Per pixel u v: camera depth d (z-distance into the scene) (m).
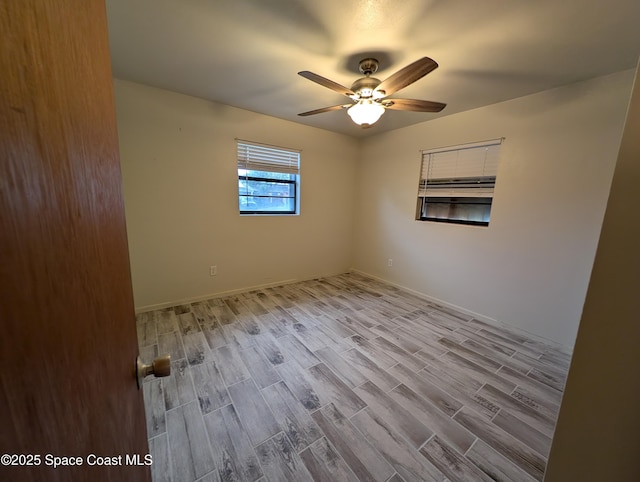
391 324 2.63
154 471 1.17
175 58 1.94
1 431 0.22
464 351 2.18
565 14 1.37
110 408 0.48
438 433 1.39
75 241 0.38
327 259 4.19
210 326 2.48
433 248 3.26
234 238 3.24
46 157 0.31
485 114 2.67
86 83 0.44
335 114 3.12
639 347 0.44
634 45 1.61
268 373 1.83
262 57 1.90
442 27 1.51
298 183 3.68
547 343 2.36
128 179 2.52
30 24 0.29
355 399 1.61
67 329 0.35
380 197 3.92
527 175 2.42
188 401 1.57
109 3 1.38
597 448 0.50
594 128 2.05
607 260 0.46
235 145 3.05
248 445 1.30
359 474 1.18
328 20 1.49
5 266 0.24
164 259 2.81
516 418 1.51
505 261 2.62
